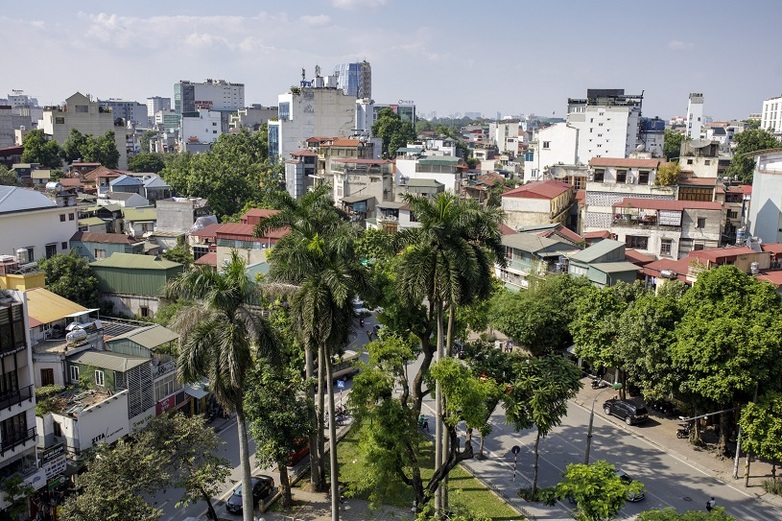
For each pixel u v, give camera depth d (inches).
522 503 1577.3
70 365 1769.2
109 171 5324.8
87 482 1273.4
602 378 2320.4
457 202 1480.1
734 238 3405.5
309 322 1336.1
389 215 3966.5
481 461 1787.6
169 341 1875.0
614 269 2447.1
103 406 1621.6
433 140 6604.3
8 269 2153.1
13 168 5369.1
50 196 3115.2
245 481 1267.2
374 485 1413.6
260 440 1501.0
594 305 2080.5
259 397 1505.9
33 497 1439.5
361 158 4980.3
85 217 3705.7
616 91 5851.4
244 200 4547.2
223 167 4574.3
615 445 1882.4
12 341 1414.9
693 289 1882.4
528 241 2861.7
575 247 2837.1
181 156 5880.9
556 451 1846.7
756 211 3294.8
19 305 1433.3
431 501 1502.2
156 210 3784.5
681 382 1748.3
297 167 5137.8
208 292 1195.3
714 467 1749.5
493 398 1453.0
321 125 6638.8
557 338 2251.5
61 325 1994.3
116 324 2116.1
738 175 5088.6
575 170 4503.0
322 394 1643.7
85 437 1566.2
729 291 1798.7
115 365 1723.7
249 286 1236.5
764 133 5142.7
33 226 2881.4
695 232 2947.8
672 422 2038.6
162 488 1411.2
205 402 2017.7
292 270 1437.0
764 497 1601.9
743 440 1648.6
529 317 2202.3
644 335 1819.6
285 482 1556.3
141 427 1625.2
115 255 2733.8
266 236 2930.6
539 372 1547.7
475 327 1780.3
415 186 4178.2
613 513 1209.4
